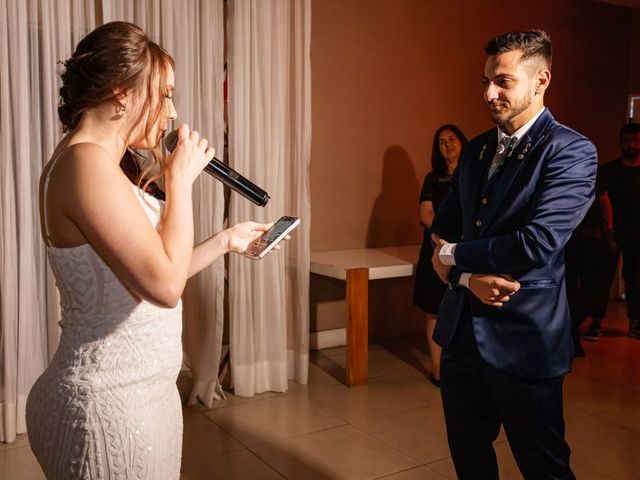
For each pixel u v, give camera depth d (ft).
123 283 4.01
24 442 10.01
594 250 15.70
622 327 17.38
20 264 10.00
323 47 14.47
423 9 15.80
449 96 16.44
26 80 9.90
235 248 5.31
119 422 4.01
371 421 10.82
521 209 6.05
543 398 6.03
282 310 12.22
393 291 16.10
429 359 14.44
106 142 4.11
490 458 6.74
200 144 4.42
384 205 15.71
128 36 4.08
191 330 11.64
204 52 11.39
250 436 10.23
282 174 12.27
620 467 9.16
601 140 19.86
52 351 10.43
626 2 19.29
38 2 10.04
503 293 5.90
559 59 18.56
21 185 9.94
